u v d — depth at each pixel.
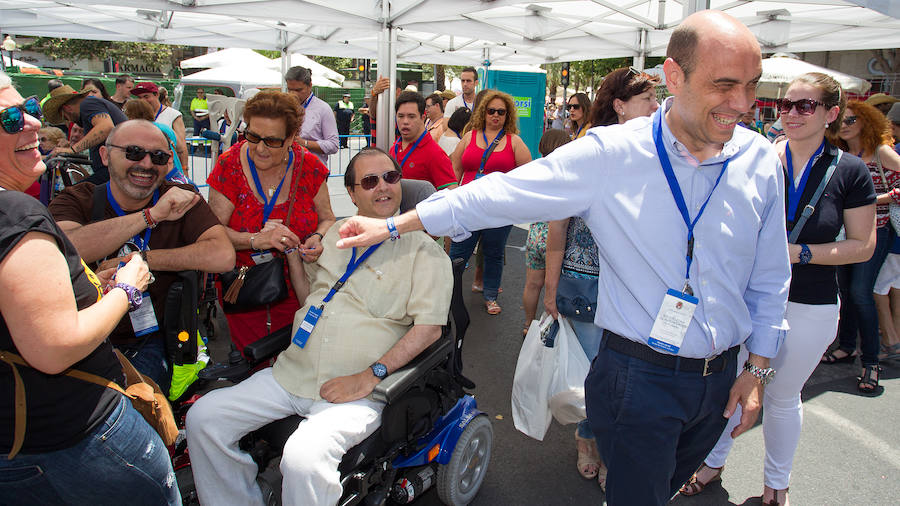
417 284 2.30
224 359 4.03
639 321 1.67
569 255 2.63
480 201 1.70
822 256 2.37
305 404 2.27
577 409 2.55
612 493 1.80
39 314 1.31
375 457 2.18
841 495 2.80
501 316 5.10
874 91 14.93
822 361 4.41
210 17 8.56
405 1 5.28
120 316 1.57
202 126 15.65
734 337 1.68
